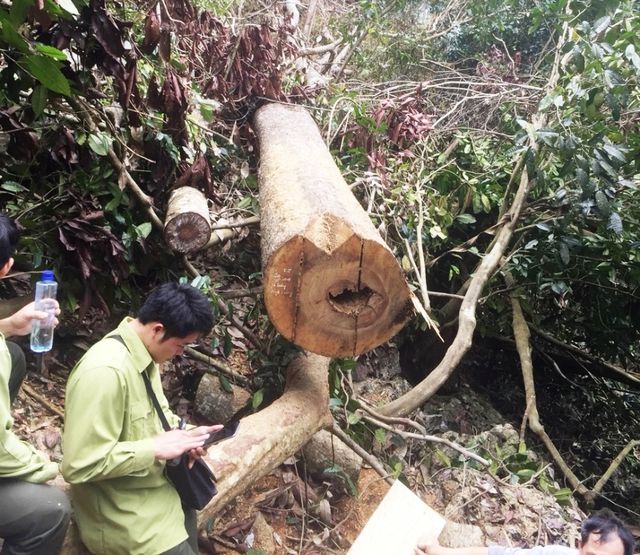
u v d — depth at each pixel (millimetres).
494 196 5078
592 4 4605
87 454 1749
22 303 3090
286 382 3236
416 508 2348
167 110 3232
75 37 2701
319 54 6594
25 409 2994
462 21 7469
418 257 4680
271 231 2682
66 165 3152
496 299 5430
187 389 3609
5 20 1947
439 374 4059
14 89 2611
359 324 2578
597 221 4664
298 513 3027
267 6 6598
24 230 3020
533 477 3525
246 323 3676
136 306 3436
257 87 4469
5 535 1798
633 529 4227
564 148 4152
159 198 3500
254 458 2551
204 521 2350
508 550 2217
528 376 4777
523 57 7309
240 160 4590
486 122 5754
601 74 4059
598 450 6059
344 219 2480
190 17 4039
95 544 1908
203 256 4547
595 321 5520
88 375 1779
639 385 5723
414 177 4645
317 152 3672
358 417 3352
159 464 1948
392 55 7062
